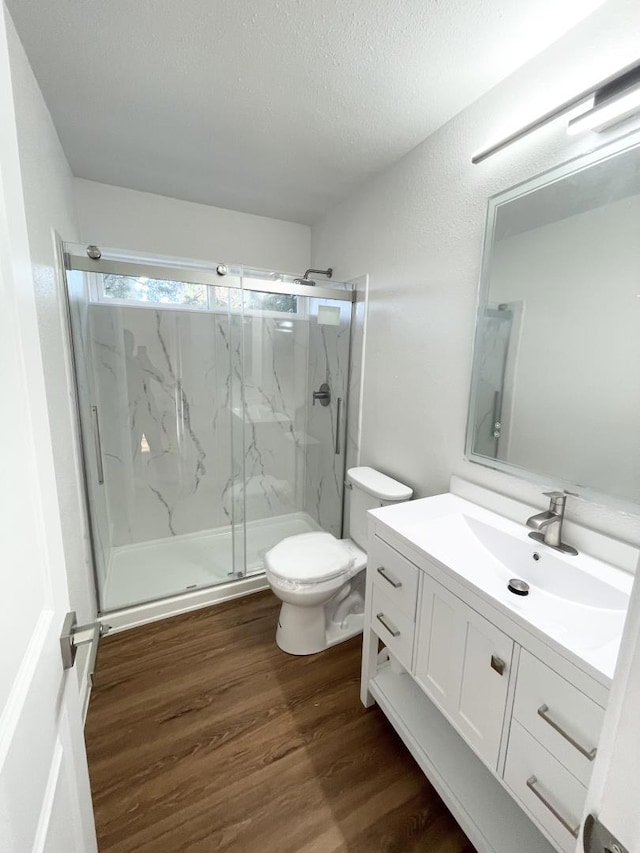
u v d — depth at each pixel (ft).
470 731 3.22
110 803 3.75
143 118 4.94
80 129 5.19
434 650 3.61
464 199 4.70
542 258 3.83
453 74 4.04
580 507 3.62
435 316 5.29
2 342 1.58
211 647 5.86
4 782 1.36
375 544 4.42
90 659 5.21
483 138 4.40
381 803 3.82
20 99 3.61
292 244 8.89
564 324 3.68
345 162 5.98
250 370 8.82
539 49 3.67
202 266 6.91
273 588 5.52
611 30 3.13
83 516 5.75
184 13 3.39
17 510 1.65
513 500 4.25
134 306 7.57
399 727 4.27
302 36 3.62
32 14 3.39
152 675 5.30
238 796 3.84
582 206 3.46
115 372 7.63
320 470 9.04
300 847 3.46
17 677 1.55
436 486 5.49
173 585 7.10
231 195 7.34
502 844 3.21
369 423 7.06
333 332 8.09
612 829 1.14
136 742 4.35
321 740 4.42
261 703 4.89
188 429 8.53
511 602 2.88
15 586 1.58
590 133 3.35
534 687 2.63
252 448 9.16
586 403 3.54
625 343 3.23
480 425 4.66
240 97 4.52
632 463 3.23
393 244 6.07
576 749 2.37
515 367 4.19
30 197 3.80
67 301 5.56
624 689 1.11
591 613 3.09
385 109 4.67
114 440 7.82
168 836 3.51
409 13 3.33
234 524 8.25
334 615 6.30
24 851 1.47
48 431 2.11
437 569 3.49
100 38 3.67
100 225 7.02
